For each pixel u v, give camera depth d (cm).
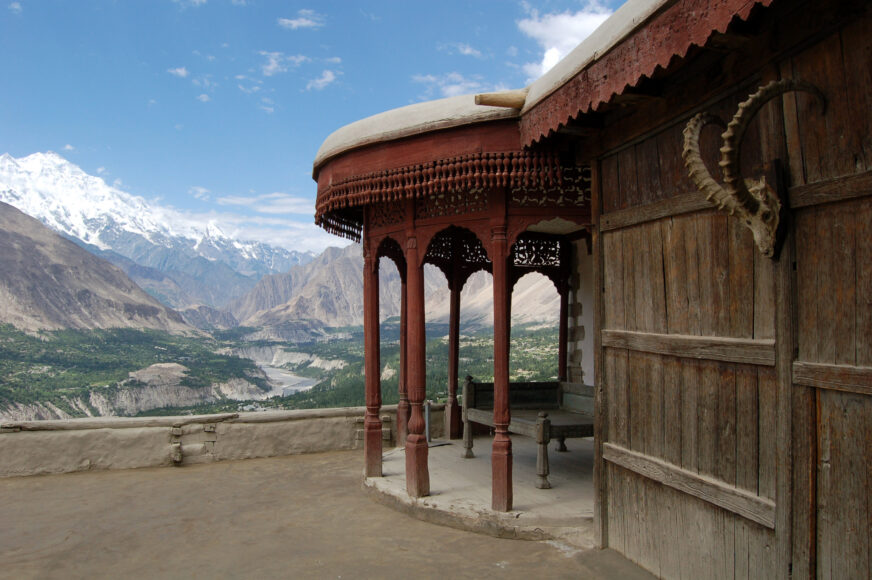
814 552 284
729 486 337
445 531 527
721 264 347
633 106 418
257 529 546
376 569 450
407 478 589
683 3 310
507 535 505
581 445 802
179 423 801
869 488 259
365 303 664
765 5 262
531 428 614
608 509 453
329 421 877
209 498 646
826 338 279
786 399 298
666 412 391
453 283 878
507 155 504
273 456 841
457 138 520
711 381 353
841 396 272
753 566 320
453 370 875
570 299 850
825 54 277
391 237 631
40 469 743
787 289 297
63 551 495
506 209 538
